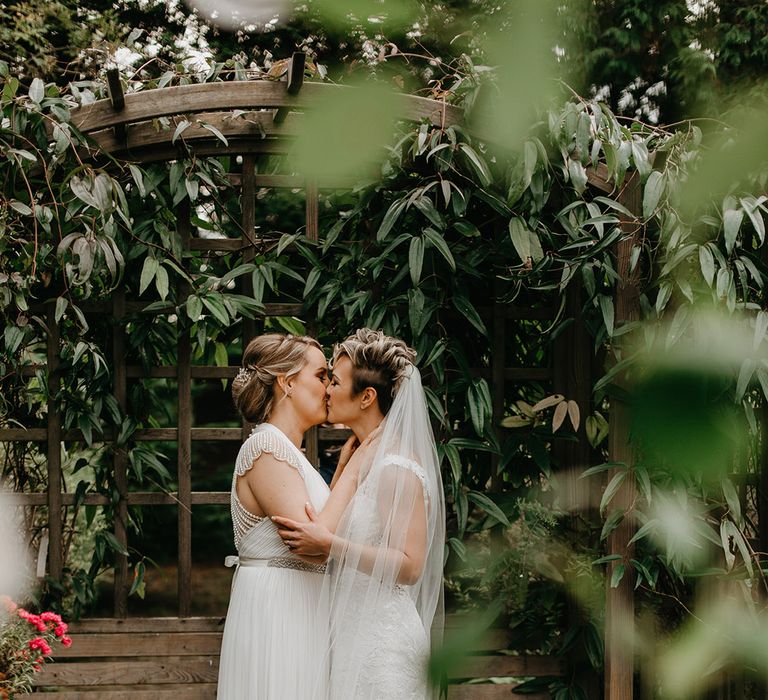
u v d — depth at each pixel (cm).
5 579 266
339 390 229
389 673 211
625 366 190
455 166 272
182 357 279
